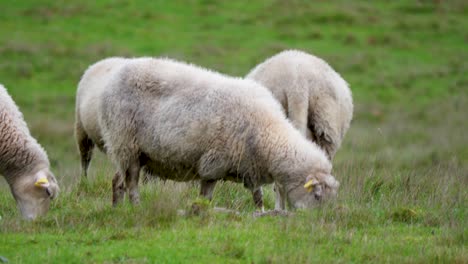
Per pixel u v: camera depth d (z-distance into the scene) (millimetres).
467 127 87562
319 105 39812
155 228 29188
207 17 134375
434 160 62469
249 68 106625
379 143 74875
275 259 25156
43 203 34531
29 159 35000
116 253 25906
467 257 25453
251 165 33594
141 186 39000
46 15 128125
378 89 106500
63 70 104812
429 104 101625
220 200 37000
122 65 36000
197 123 33281
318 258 25516
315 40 124500
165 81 34438
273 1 145000
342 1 148250
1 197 38781
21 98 94375
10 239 27641
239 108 33438
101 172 41625
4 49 110375
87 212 32562
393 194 36438
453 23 139625
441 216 31766
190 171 34531
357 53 119812
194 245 26859
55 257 25328
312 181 31938
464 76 114250
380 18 138750
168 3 141000
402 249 26953
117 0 139875
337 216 30812
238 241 27344
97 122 38438
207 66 106062
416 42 128625
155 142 34250
